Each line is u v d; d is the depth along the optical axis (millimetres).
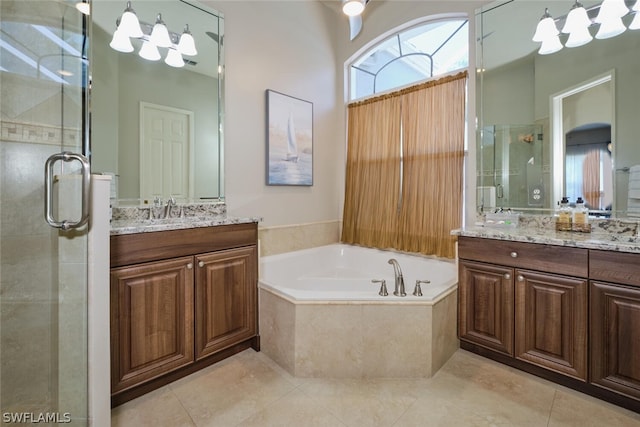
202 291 1814
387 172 3004
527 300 1741
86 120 1198
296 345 1805
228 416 1484
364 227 3176
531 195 2213
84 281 1240
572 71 2039
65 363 1210
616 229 1863
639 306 1399
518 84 2256
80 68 1189
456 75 2547
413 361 1782
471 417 1465
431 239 2680
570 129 2053
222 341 1916
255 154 2682
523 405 1547
